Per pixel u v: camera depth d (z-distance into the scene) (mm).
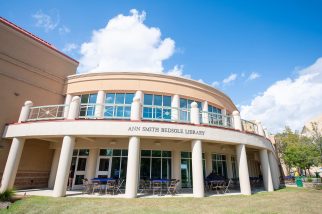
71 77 19531
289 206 10109
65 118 13242
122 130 12500
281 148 38812
